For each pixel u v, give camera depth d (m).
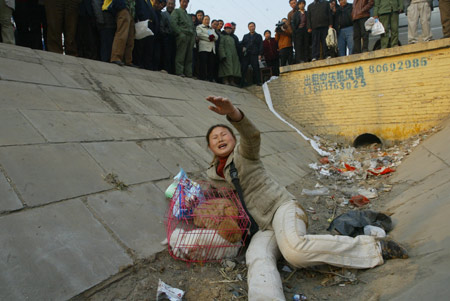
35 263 1.91
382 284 1.96
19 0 5.65
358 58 7.63
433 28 8.66
